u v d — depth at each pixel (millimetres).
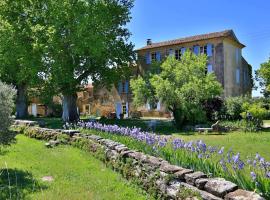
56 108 57188
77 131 17578
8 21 35688
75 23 32844
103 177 10492
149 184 8656
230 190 6133
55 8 33031
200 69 30516
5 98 10469
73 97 37062
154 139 10977
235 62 51812
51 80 34500
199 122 30500
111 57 38062
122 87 56094
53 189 9078
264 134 23422
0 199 8125
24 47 33406
